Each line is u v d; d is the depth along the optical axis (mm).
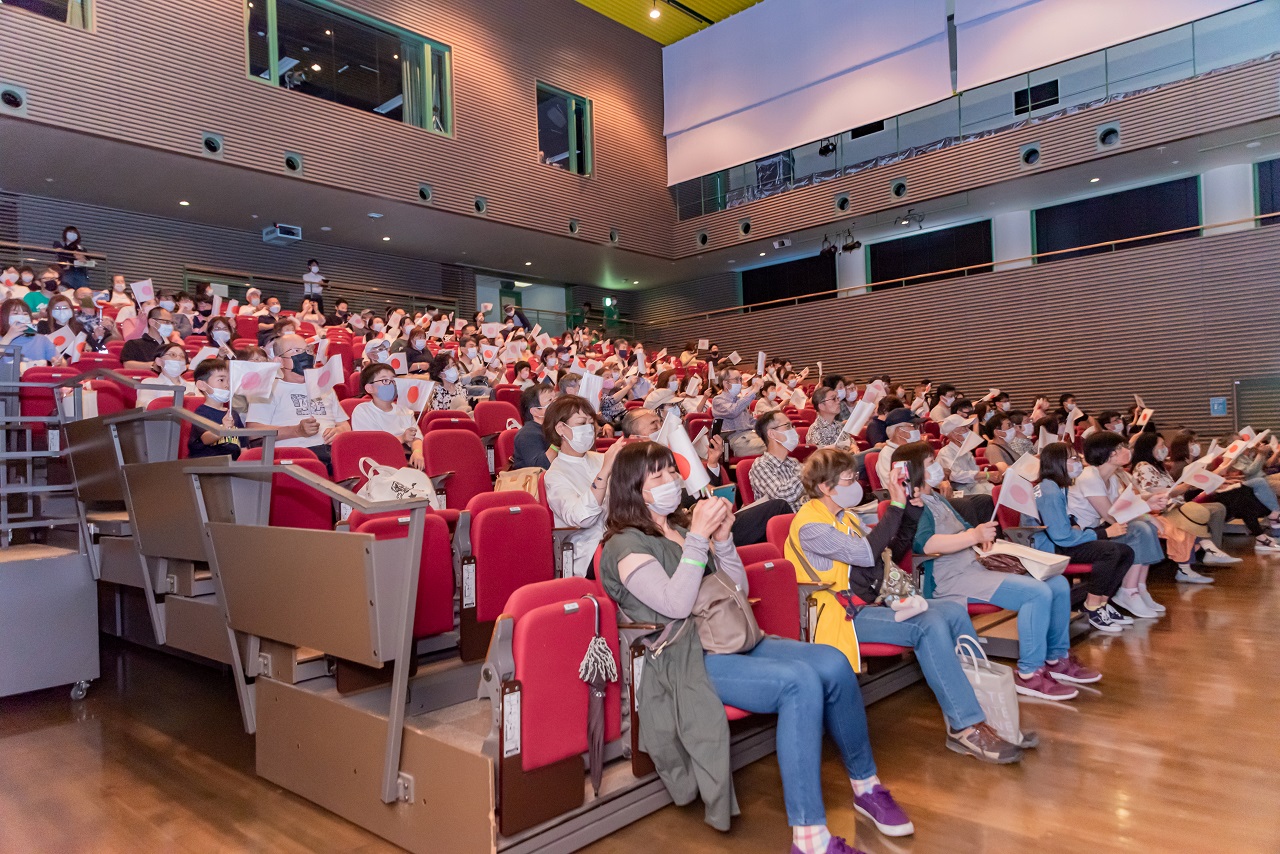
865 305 14266
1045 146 11516
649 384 6832
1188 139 10484
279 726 2670
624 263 16203
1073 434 8906
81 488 3670
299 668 2643
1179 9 10297
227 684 3719
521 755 2033
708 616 2377
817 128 13742
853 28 13211
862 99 13211
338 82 10758
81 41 8445
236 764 2846
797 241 15070
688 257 15875
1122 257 11523
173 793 2617
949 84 12266
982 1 11867
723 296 18172
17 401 3928
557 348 10867
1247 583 5559
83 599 3615
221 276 11203
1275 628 4344
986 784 2598
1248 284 10516
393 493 2859
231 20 9648
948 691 2840
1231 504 7070
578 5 14281
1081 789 2535
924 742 2969
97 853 2229
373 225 12641
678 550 2436
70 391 3988
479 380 7836
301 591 2436
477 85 12461
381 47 11320
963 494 5367
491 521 2777
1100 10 10883
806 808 2127
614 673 2244
